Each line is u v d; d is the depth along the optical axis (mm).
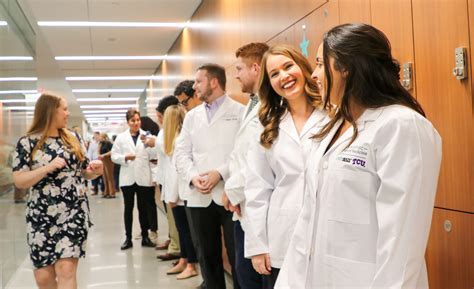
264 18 3232
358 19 2062
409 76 1741
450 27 1527
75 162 2441
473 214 1464
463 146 1496
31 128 2424
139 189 5090
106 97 14492
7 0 4121
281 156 1645
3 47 3926
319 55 1343
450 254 1587
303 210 1389
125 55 8062
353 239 1154
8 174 4062
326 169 1251
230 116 2725
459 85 1499
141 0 5039
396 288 1023
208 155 2699
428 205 1061
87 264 4312
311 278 1293
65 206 2371
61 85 11125
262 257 1670
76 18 5594
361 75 1132
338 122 1303
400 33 1792
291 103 1710
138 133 5172
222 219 2715
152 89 10430
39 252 2312
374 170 1128
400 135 1067
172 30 6422
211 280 2783
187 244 3814
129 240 5023
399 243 1040
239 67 2309
